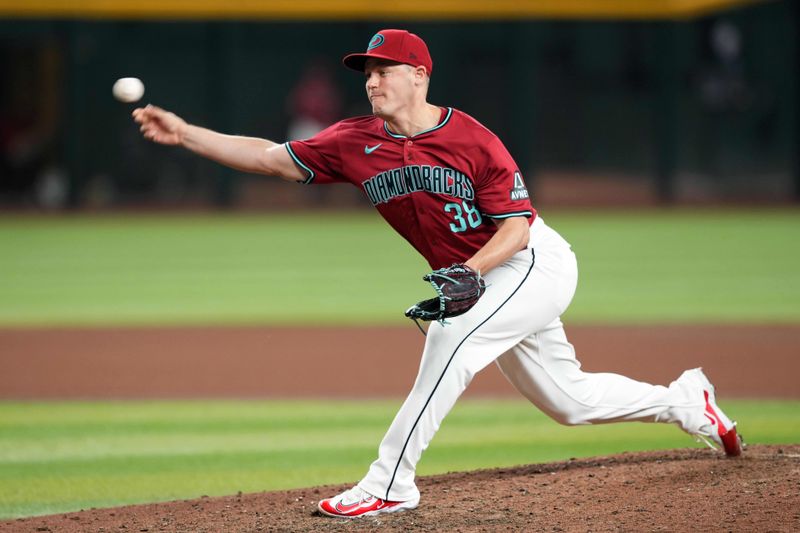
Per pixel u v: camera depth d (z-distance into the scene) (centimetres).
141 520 1534
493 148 1417
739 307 3903
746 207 7944
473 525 1427
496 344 1469
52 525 1527
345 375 2847
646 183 8694
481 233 1472
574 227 6794
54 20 7862
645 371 2803
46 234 6638
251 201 8581
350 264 5275
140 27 8000
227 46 8012
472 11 7850
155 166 8294
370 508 1470
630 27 8562
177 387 2708
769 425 2211
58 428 2291
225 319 3784
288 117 8238
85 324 3700
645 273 4816
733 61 8488
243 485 1859
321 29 8169
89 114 8081
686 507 1461
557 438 2170
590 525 1407
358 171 1486
